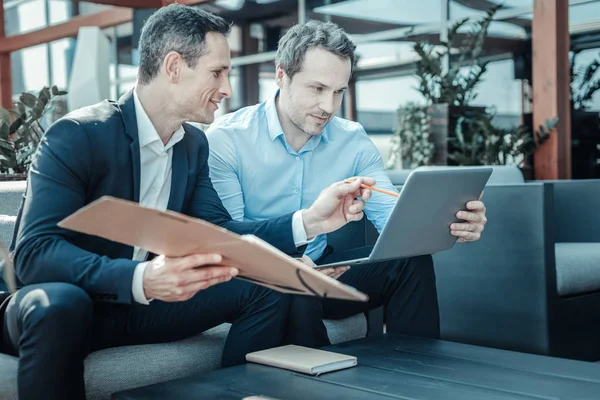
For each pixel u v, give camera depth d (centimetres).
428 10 616
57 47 1002
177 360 173
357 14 673
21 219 155
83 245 159
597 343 300
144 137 170
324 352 157
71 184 154
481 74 535
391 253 184
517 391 130
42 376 138
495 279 287
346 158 229
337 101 205
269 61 758
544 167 516
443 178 179
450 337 301
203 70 167
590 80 524
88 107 167
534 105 523
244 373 145
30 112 270
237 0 783
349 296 121
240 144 218
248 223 185
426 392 130
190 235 120
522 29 555
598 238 365
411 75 629
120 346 171
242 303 173
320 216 180
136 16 863
